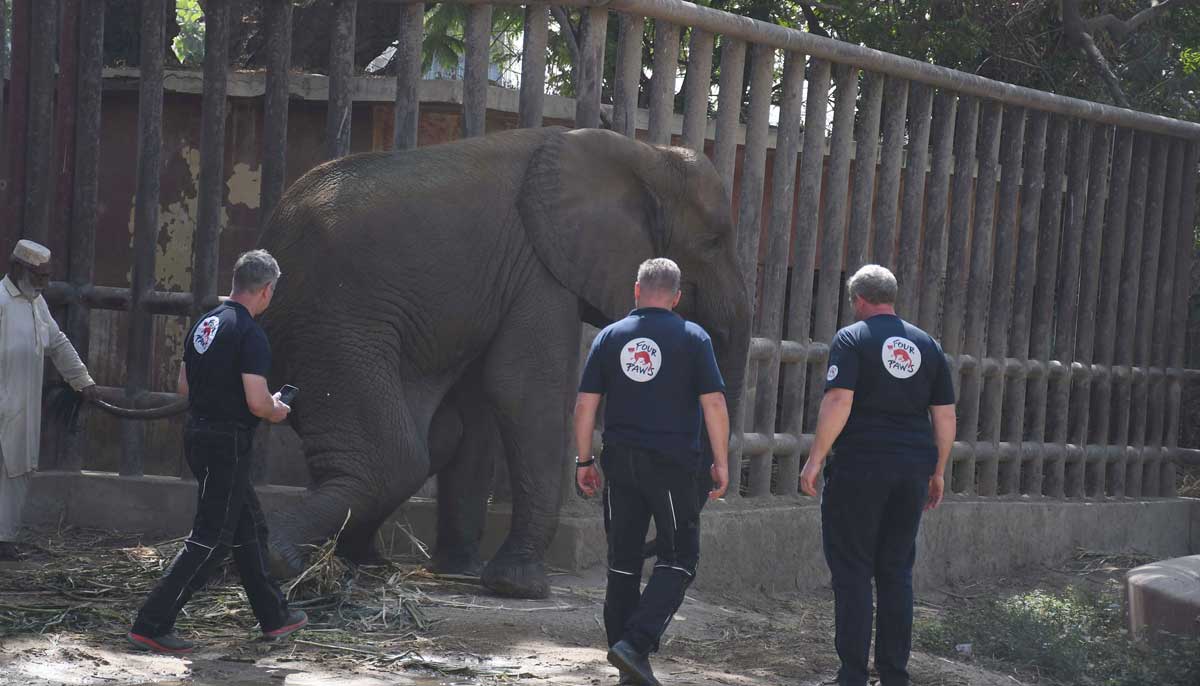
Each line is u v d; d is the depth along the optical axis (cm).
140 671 798
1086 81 2156
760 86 1388
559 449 1109
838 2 2034
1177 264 1911
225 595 989
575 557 1219
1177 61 2214
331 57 1260
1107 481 1855
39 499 1284
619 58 1284
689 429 841
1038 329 1734
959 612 1347
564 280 1102
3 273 1327
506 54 2181
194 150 1531
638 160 1159
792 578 1406
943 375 870
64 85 1329
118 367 1553
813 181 1452
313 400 1046
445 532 1184
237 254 1516
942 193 1589
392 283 1047
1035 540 1681
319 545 1024
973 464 1633
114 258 1555
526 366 1095
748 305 1270
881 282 878
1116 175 1812
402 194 1061
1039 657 1124
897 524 866
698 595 1276
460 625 970
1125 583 1264
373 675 824
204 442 835
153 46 1298
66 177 1329
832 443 861
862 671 858
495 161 1109
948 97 1583
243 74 1461
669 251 1195
